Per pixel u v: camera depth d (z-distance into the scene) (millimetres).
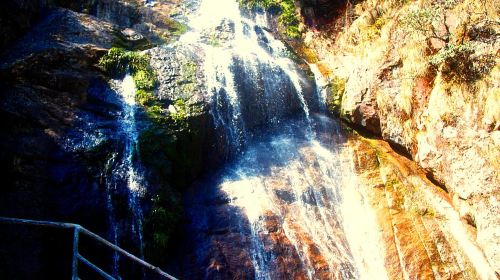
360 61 9070
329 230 6754
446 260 6301
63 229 5195
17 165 5234
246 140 8148
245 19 11711
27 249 4852
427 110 7293
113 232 5457
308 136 8578
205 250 5973
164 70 7684
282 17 11883
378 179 7637
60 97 6266
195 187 7039
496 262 5820
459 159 6609
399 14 8578
